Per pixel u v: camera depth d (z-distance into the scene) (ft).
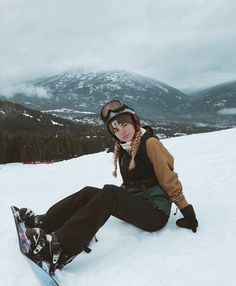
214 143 33.12
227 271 7.08
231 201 11.43
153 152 9.23
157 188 9.52
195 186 14.21
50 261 7.36
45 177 29.19
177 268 7.40
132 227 9.95
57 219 8.99
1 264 8.33
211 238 8.64
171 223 9.93
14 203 16.48
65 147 238.07
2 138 198.08
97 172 26.48
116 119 9.26
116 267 7.74
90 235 7.91
